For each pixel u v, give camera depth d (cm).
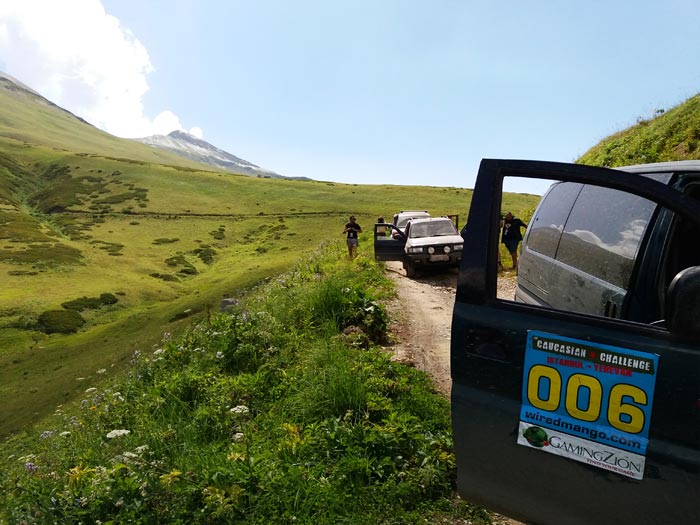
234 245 10119
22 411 3897
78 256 8712
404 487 320
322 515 296
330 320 731
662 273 211
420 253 1362
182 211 12088
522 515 205
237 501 300
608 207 263
